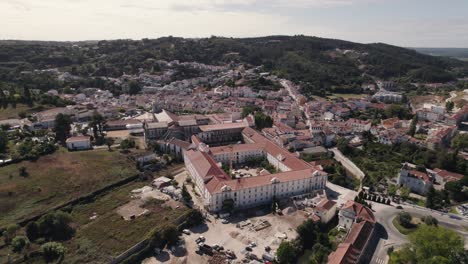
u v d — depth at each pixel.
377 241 158.38
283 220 177.38
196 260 145.38
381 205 194.12
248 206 192.50
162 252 150.62
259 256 147.25
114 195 198.25
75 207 183.00
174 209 183.62
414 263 133.62
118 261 142.75
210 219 177.62
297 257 148.75
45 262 139.38
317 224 166.38
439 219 179.00
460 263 127.38
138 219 172.38
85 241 153.38
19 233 155.25
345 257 131.38
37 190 192.12
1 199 180.25
